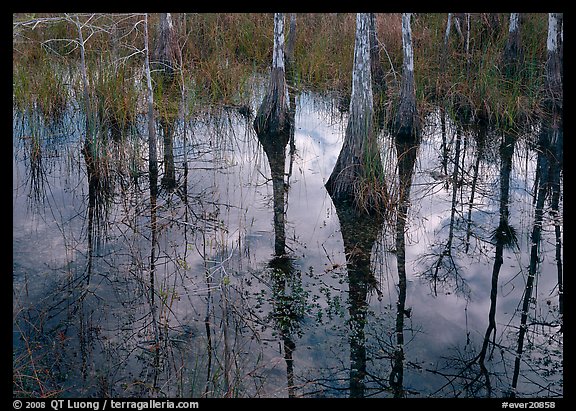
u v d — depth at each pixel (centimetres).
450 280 726
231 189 960
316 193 955
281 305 654
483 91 1251
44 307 636
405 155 1111
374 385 545
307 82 1451
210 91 1348
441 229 852
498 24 1539
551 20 1217
